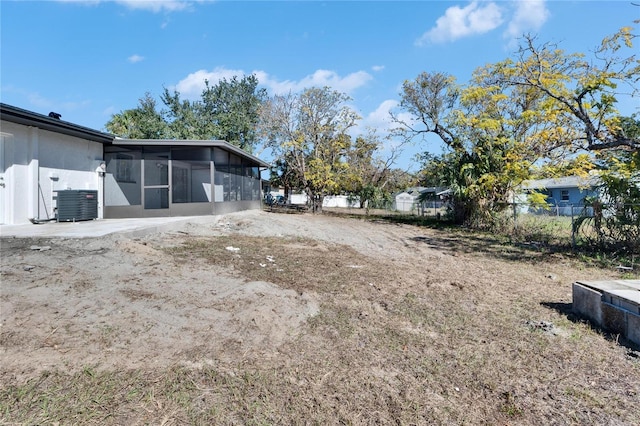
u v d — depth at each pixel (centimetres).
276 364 259
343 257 698
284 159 2511
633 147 810
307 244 843
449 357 282
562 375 259
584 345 311
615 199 803
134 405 202
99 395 208
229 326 313
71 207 882
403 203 3328
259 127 2400
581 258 761
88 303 328
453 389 238
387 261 691
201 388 222
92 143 1027
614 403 225
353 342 304
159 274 436
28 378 219
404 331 332
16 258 447
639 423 205
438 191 2061
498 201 1333
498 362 276
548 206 1261
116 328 289
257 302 372
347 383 239
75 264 437
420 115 1767
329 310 377
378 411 211
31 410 193
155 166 1114
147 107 2922
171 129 2714
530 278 575
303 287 454
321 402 216
